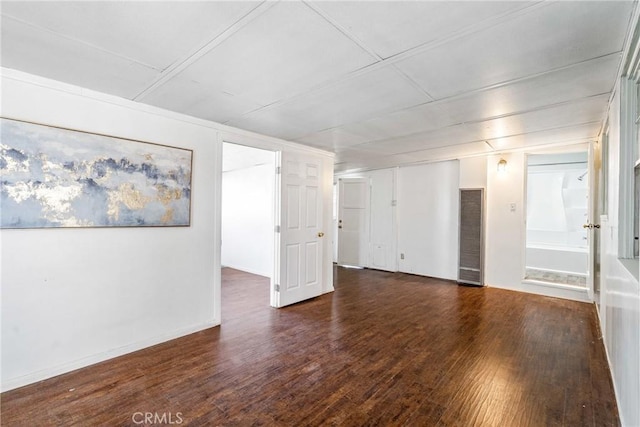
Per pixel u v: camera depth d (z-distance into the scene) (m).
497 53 1.85
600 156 3.70
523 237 4.78
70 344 2.40
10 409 1.94
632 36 1.62
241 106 2.80
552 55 1.87
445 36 1.67
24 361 2.20
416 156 5.25
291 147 4.23
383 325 3.40
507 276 4.90
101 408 1.96
